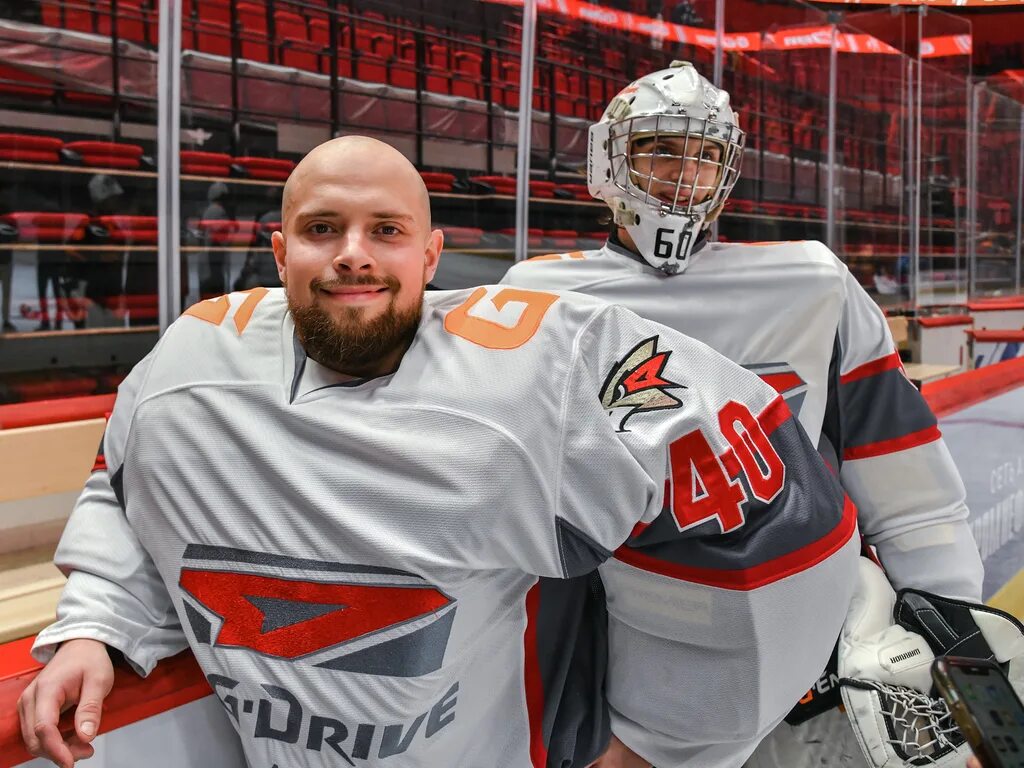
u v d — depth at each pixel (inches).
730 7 148.6
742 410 38.3
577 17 135.3
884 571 57.1
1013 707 26.0
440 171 135.2
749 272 56.8
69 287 108.5
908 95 182.4
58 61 106.9
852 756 51.0
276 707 34.2
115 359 108.3
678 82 53.9
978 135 220.5
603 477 34.2
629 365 36.9
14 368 101.0
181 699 35.9
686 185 54.9
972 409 83.7
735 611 36.4
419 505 32.5
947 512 55.1
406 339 35.3
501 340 35.2
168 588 35.4
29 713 31.5
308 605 33.2
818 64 162.4
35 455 69.8
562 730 40.7
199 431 34.6
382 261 33.0
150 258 113.0
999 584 90.7
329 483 32.9
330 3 121.3
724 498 36.3
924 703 47.2
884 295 186.2
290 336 35.9
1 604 47.1
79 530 37.1
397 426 33.2
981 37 386.3
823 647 39.4
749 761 54.1
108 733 33.7
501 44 134.3
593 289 59.1
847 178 175.3
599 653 42.5
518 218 120.6
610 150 56.6
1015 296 235.9
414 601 32.8
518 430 33.3
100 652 33.9
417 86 131.8
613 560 38.9
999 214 231.3
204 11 114.7
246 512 33.8
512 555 34.1
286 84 121.7
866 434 56.1
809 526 37.6
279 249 36.8
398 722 33.7
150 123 113.2
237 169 116.1
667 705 39.4
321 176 32.9
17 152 105.0
